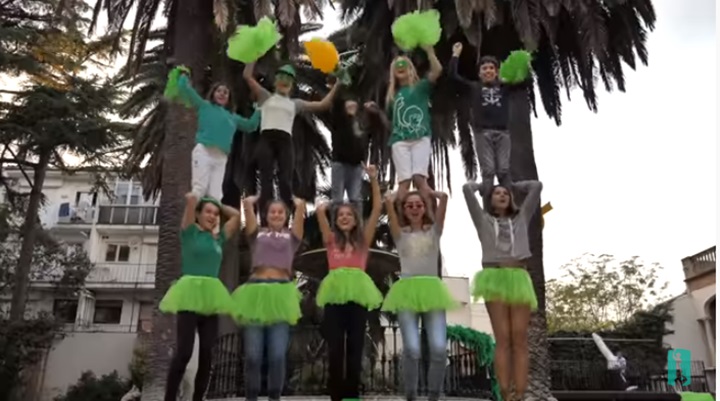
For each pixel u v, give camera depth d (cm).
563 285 2661
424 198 598
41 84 1955
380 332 1127
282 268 556
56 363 2291
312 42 735
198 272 529
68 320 2584
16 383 2055
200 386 515
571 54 1195
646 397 922
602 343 1598
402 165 650
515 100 966
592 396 934
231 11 994
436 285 549
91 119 1955
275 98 704
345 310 582
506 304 559
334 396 577
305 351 945
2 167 2252
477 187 611
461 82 692
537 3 996
